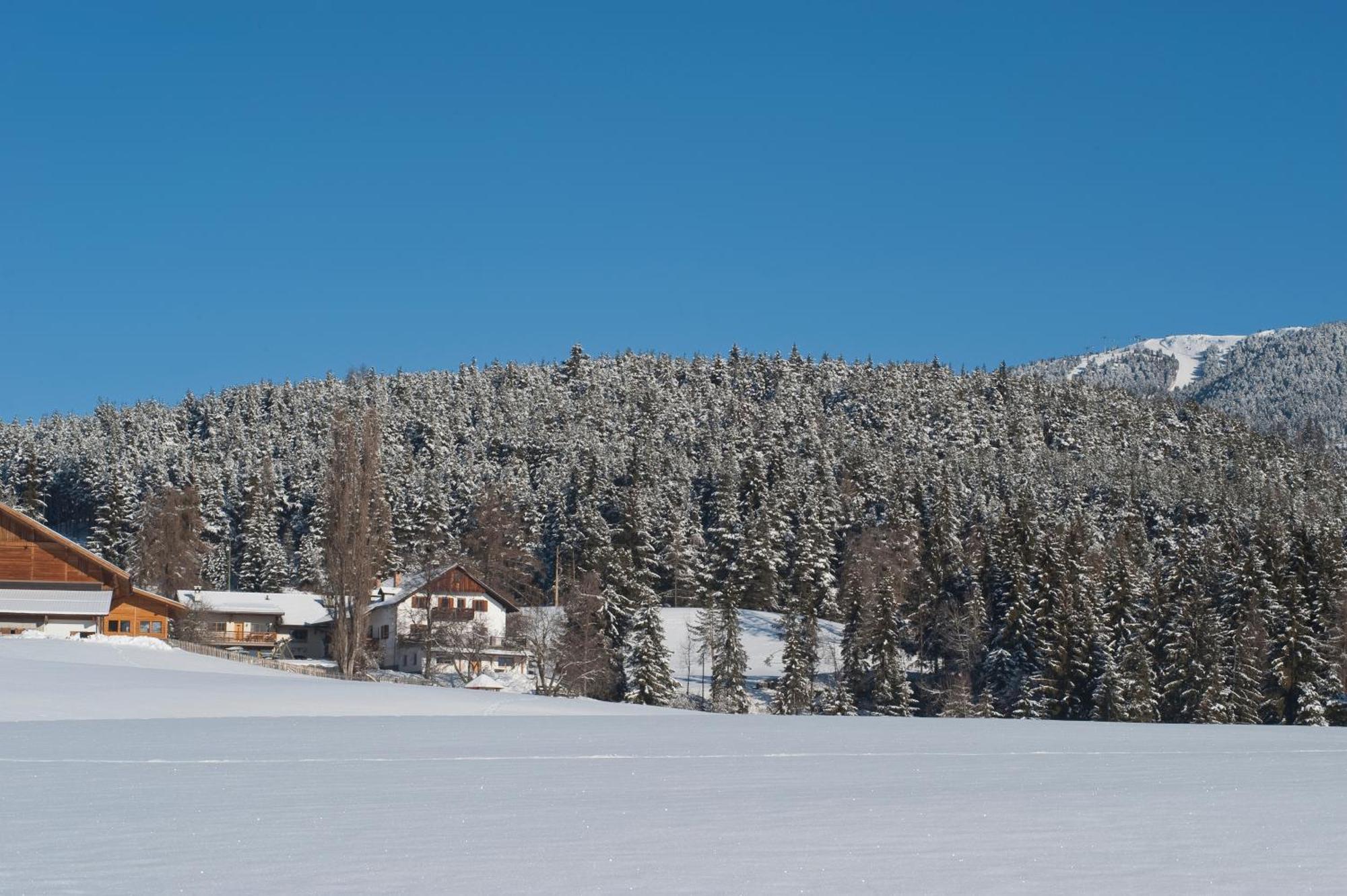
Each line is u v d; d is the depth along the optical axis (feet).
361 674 217.36
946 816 51.44
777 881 38.22
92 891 37.32
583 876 39.09
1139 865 40.34
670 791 60.39
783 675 299.58
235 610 328.08
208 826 49.21
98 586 241.14
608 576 309.22
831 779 65.87
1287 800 56.44
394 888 37.58
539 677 265.75
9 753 78.79
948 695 269.23
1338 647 253.24
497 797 57.88
